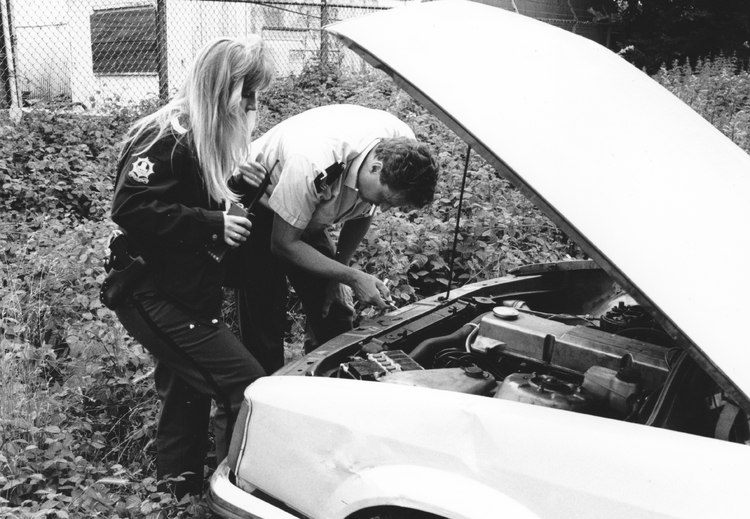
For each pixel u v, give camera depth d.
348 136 2.96
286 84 11.27
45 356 3.71
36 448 2.92
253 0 11.13
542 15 20.08
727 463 1.63
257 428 2.33
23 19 9.72
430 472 1.93
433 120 8.51
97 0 10.34
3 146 6.98
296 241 3.05
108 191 6.40
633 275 1.75
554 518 1.74
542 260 5.49
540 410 1.91
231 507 2.35
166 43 10.28
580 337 2.71
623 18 21.98
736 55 20.70
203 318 2.67
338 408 2.13
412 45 2.27
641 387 2.34
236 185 3.00
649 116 2.24
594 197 1.89
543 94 2.13
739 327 1.70
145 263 2.60
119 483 2.77
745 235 1.92
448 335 3.02
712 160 2.19
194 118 2.52
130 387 3.62
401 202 2.88
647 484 1.66
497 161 1.95
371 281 3.10
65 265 4.38
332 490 2.12
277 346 3.63
